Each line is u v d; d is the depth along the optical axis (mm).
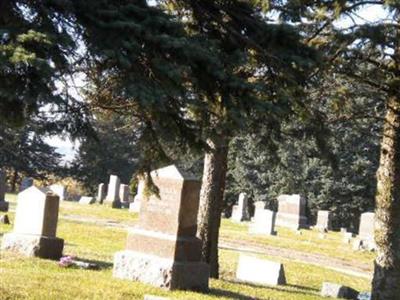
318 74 10047
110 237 24250
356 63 13102
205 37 6609
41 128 6320
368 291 19891
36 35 5234
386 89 13430
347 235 40562
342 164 54906
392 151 13648
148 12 6117
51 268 14391
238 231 35188
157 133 7055
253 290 15586
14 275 12812
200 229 16453
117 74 6211
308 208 58844
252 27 6988
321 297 16938
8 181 69375
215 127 6875
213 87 6566
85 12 5781
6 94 5355
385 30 12211
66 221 28484
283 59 6922
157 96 5855
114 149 67750
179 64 6148
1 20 5699
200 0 6984
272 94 7184
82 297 11680
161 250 14039
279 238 34000
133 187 9055
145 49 5996
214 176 16469
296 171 57094
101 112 8359
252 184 60812
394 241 13570
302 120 10664
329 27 12469
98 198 48500
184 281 13828
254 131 7461
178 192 14094
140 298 12258
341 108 14234
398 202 13586
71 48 5668
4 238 16000
